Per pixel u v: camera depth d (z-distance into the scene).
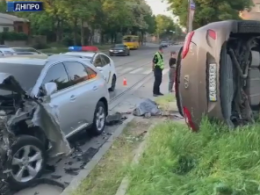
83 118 7.12
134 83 17.58
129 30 74.69
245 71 5.88
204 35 5.51
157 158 5.07
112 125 8.88
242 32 5.57
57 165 6.14
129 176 4.88
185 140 5.29
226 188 3.73
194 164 4.85
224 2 38.06
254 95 6.08
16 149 5.09
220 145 4.86
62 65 6.74
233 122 5.71
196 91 5.54
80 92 6.94
